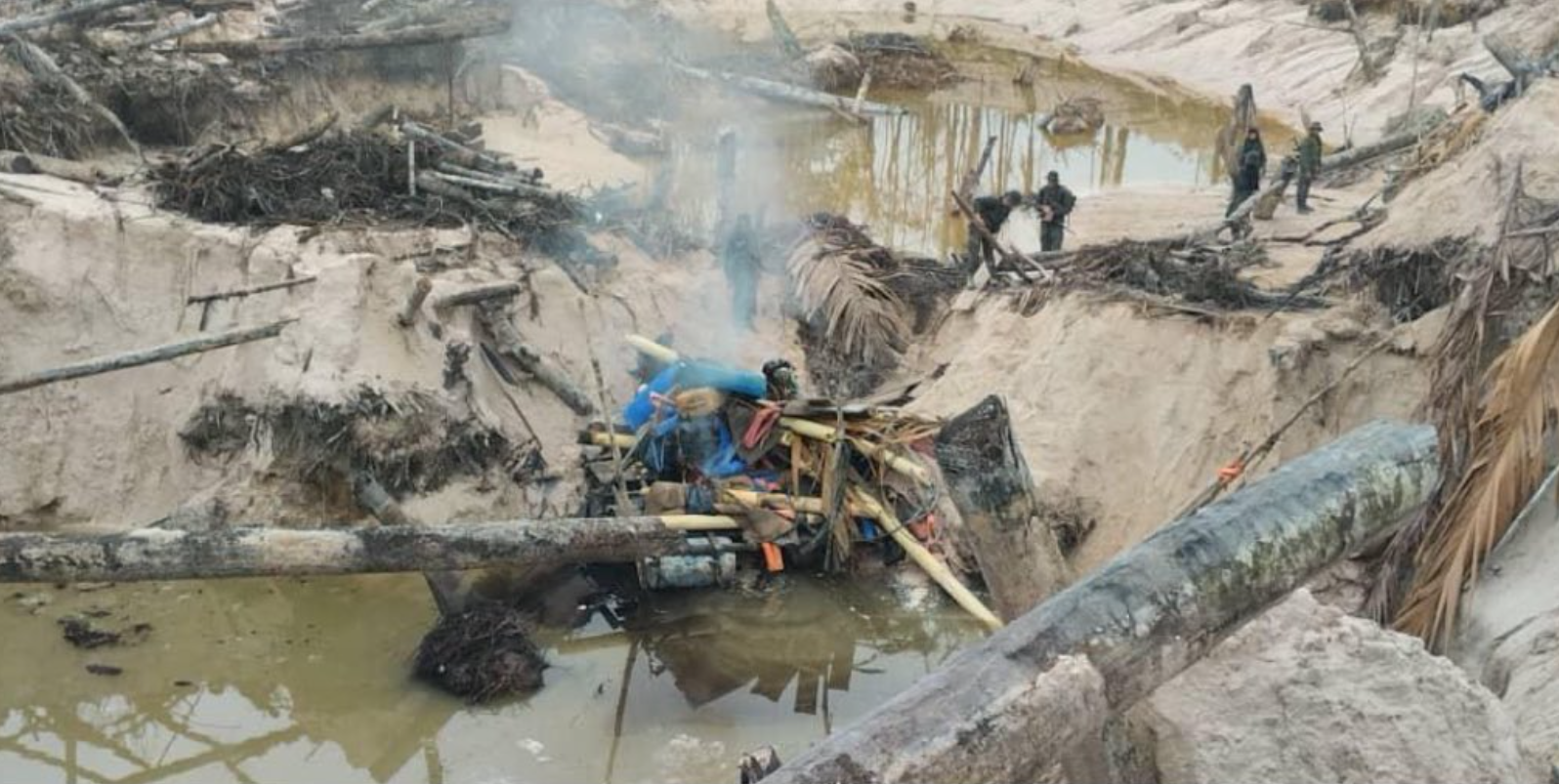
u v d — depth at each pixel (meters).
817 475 13.97
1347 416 13.07
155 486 14.47
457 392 14.61
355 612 13.16
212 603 13.25
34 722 11.64
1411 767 5.27
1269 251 17.52
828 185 25.61
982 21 40.38
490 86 25.69
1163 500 13.82
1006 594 6.93
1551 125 14.01
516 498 14.40
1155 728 5.43
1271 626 5.81
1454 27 29.61
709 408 14.39
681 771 10.90
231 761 11.18
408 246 15.98
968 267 18.67
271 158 17.19
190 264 15.15
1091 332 15.05
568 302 16.44
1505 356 10.16
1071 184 25.77
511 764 11.03
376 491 13.65
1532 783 5.56
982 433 6.76
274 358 14.21
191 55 21.30
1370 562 10.84
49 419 14.62
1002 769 4.14
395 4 26.14
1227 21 35.22
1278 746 5.36
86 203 15.67
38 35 19.50
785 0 42.06
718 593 13.39
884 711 4.18
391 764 11.09
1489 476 9.80
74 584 13.47
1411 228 14.28
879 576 13.73
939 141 29.16
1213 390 13.96
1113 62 35.72
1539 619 9.06
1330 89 29.97
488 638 12.23
